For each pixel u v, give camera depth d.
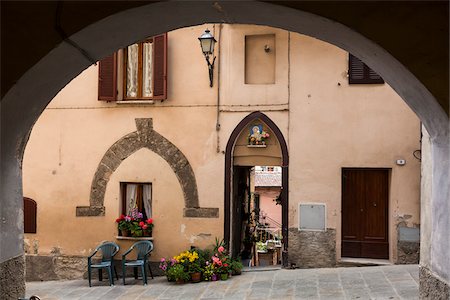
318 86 10.30
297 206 10.29
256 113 10.51
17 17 3.06
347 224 10.45
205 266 9.81
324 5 3.01
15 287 3.90
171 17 3.42
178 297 8.50
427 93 3.07
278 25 3.57
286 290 8.37
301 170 10.30
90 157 11.05
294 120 10.37
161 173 10.80
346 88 10.20
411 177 9.91
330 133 10.23
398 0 2.95
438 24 2.94
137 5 3.04
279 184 20.67
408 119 9.96
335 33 3.29
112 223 10.91
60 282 10.63
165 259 10.68
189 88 10.76
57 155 11.15
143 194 11.10
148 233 10.80
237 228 11.60
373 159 10.06
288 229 10.31
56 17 3.05
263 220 19.03
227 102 10.62
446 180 3.56
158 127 10.84
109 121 11.02
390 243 10.05
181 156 10.73
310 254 10.22
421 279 4.72
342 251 10.41
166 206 10.76
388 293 7.44
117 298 8.70
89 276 9.89
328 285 8.42
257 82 10.66
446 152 3.49
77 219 11.02
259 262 13.09
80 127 11.11
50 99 3.84
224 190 10.55
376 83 10.09
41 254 11.10
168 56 10.84
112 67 10.88
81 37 3.18
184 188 10.71
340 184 10.16
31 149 11.23
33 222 11.13
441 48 2.95
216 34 10.69
